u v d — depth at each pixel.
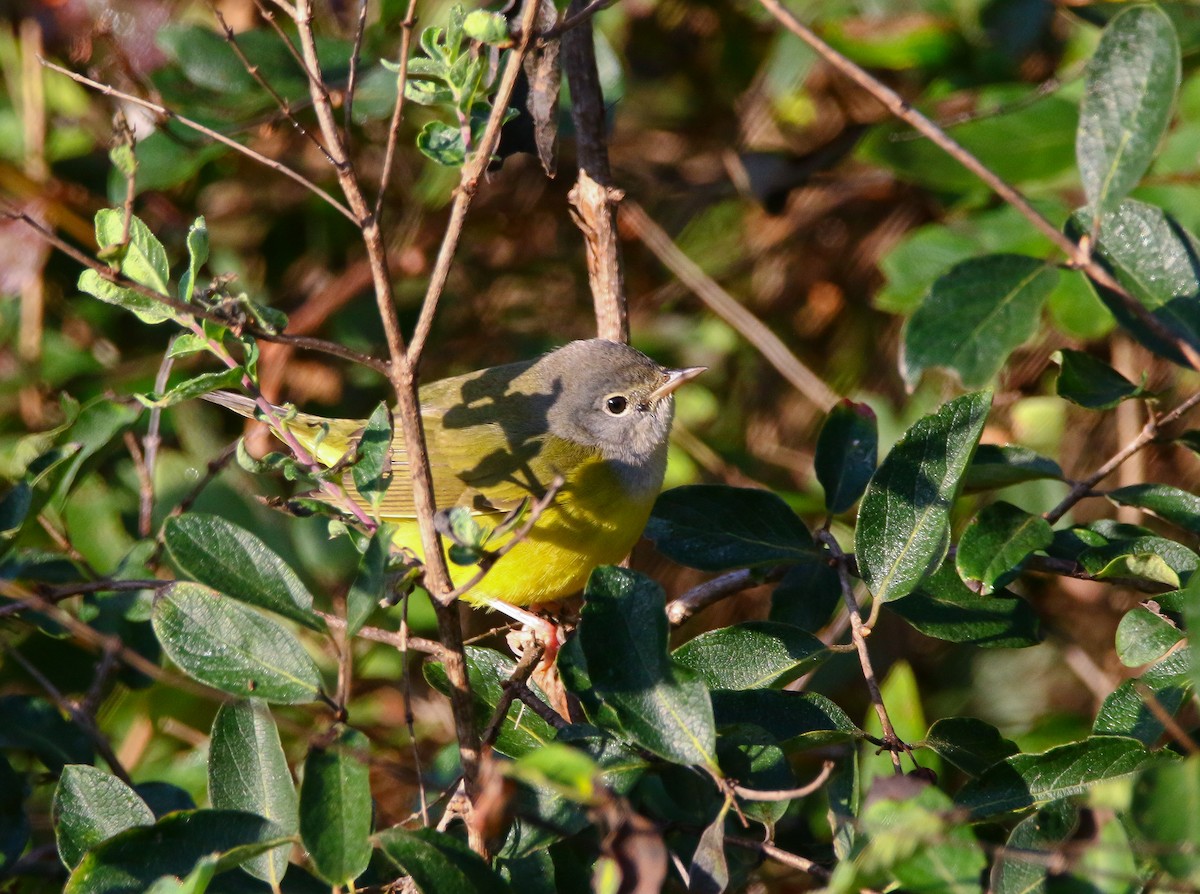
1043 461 7.70
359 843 5.17
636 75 13.59
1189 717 9.76
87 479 9.84
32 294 11.45
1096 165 6.64
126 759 9.76
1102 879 4.75
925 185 11.23
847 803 5.89
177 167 10.06
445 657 5.37
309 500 5.68
